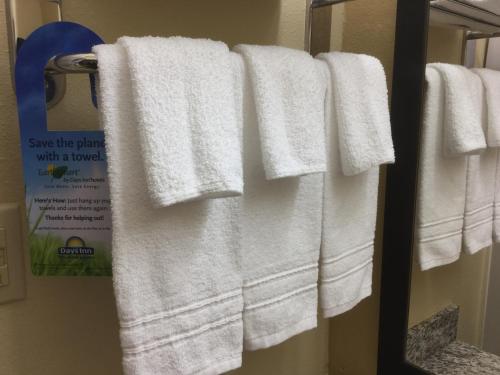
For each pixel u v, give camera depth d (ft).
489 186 2.57
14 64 1.82
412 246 2.89
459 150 2.67
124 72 1.55
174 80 1.58
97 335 2.23
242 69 1.86
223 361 1.92
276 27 2.63
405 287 2.94
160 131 1.53
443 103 2.69
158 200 1.52
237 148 1.73
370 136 2.27
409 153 2.81
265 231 2.08
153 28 2.18
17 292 2.01
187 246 1.75
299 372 3.30
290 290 2.21
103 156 1.76
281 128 1.90
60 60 1.58
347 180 2.39
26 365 2.09
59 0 1.91
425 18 2.63
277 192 2.09
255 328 2.10
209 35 2.36
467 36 2.54
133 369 1.66
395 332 3.03
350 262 2.50
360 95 2.25
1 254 1.94
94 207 1.81
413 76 2.72
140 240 1.64
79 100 2.01
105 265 1.86
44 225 1.82
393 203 2.94
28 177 1.77
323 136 2.07
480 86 2.56
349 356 3.43
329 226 2.34
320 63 2.14
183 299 1.77
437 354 2.83
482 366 2.68
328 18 2.90
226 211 1.86
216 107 1.67
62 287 2.12
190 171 1.60
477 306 2.67
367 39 2.97
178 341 1.77
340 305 2.46
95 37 1.78
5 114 1.88
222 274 1.88
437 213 2.79
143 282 1.66
